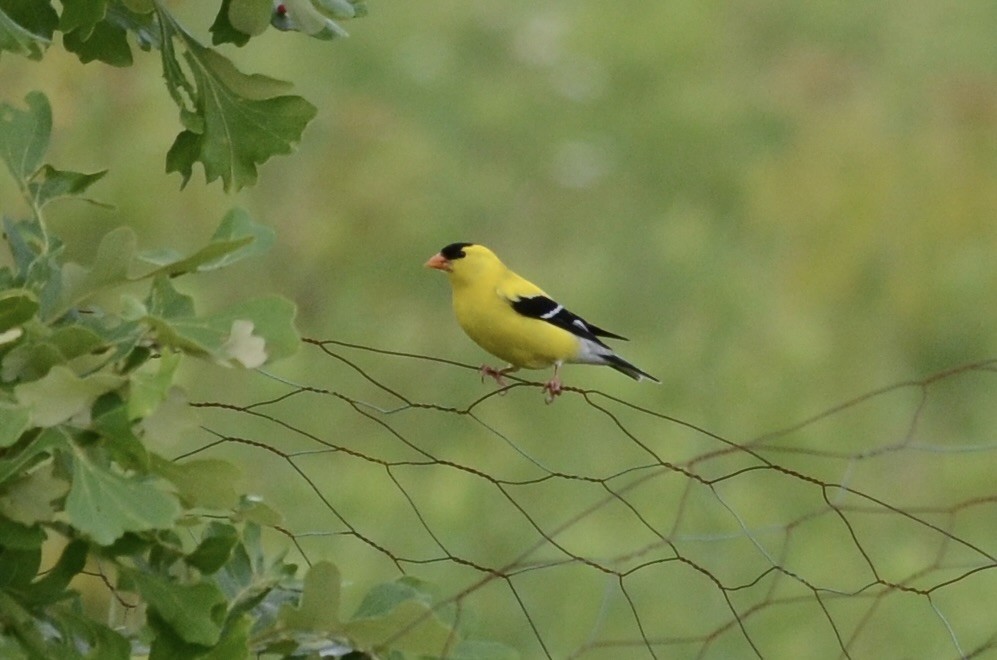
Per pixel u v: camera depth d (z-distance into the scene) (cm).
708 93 1836
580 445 1278
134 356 339
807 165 1692
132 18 418
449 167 1628
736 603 1123
